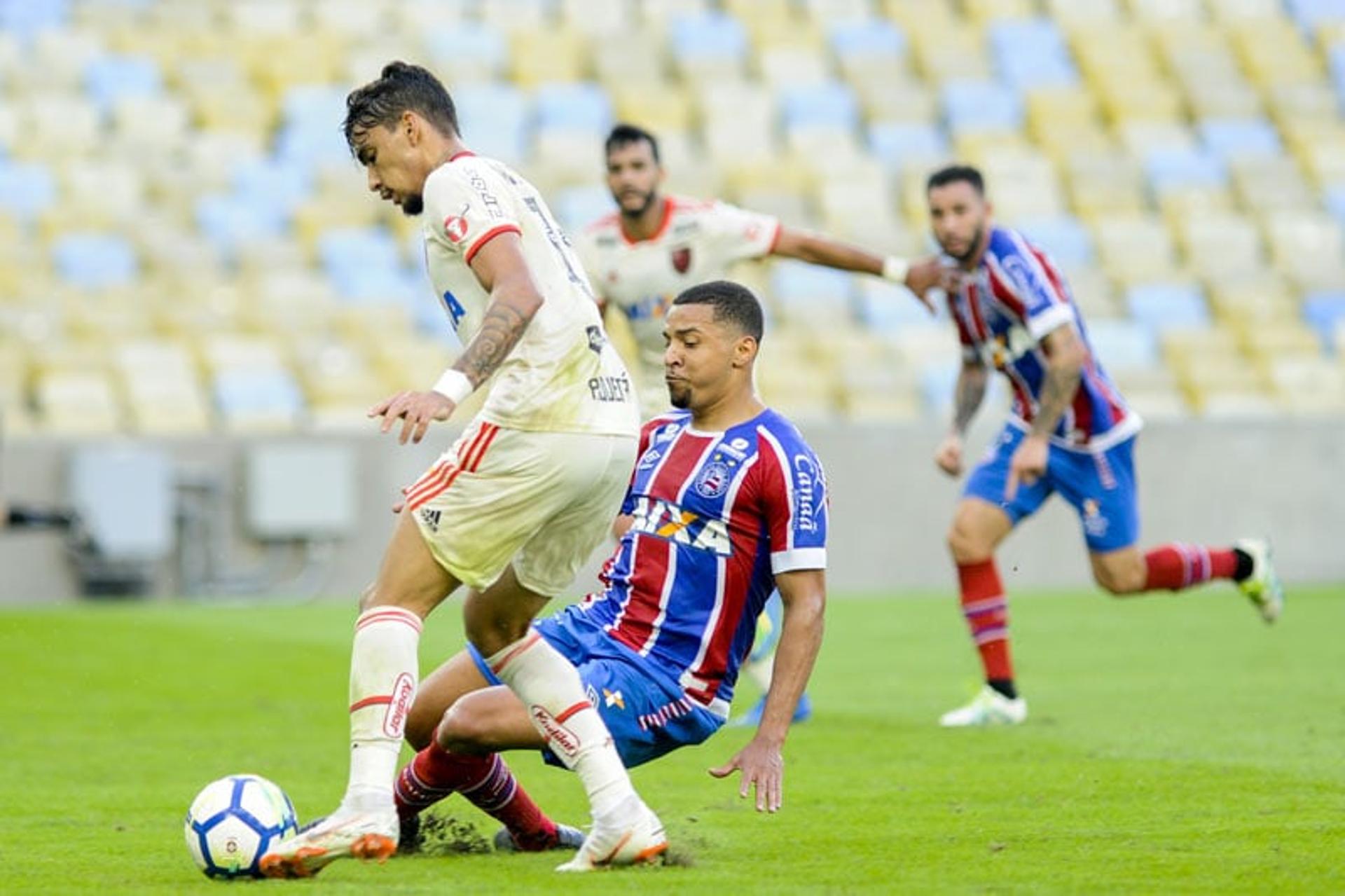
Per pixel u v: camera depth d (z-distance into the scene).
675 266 29.91
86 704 32.28
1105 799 21.16
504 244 15.86
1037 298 28.91
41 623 44.25
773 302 71.00
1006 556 61.00
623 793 16.69
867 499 60.31
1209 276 75.62
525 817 17.92
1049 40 85.81
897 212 76.25
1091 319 73.38
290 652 39.50
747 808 20.97
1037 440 28.91
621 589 17.80
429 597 16.41
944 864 17.05
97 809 21.28
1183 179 80.25
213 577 57.06
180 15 80.56
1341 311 74.75
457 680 17.73
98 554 55.47
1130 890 15.56
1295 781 22.20
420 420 14.99
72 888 15.82
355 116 16.75
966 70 84.06
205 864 16.03
